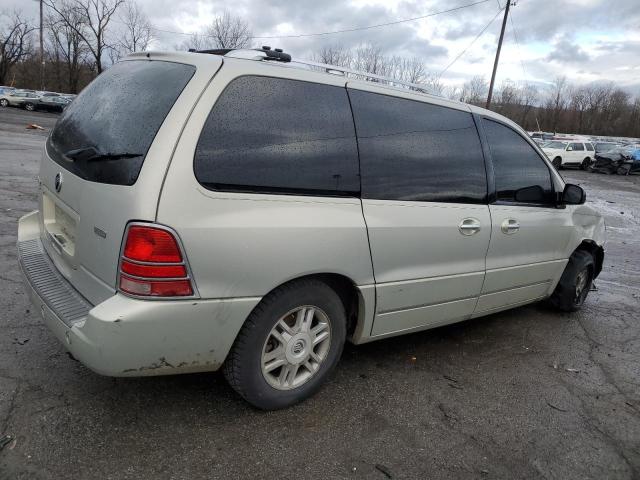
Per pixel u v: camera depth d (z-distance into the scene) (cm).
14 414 269
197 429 274
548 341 451
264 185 260
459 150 364
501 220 388
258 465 254
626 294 627
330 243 281
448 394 341
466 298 379
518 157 417
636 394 368
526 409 333
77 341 238
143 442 260
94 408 282
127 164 239
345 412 306
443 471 265
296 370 298
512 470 271
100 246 246
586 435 310
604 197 1838
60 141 309
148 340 235
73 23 5453
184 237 234
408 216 321
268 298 270
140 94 268
